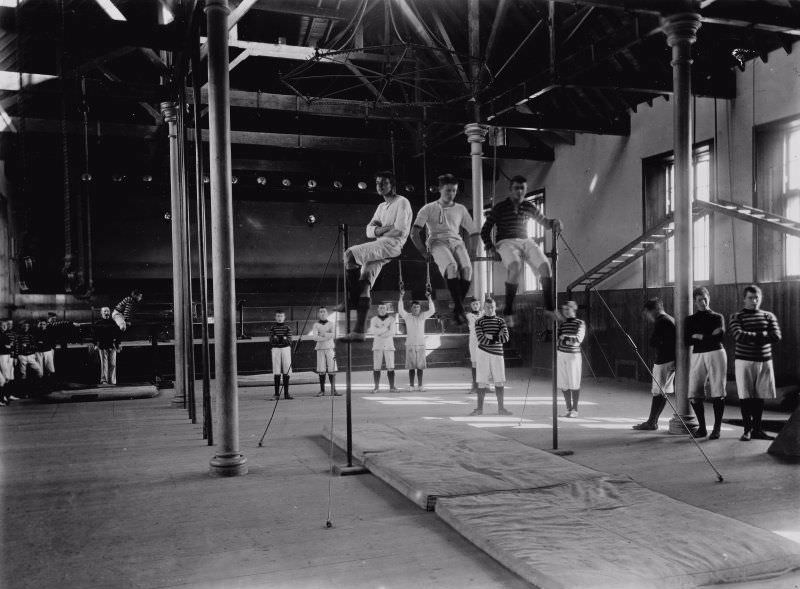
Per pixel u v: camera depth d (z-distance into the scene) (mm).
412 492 5953
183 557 4695
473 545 4777
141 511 5855
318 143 20328
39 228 21016
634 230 16234
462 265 5891
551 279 6195
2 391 13266
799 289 11203
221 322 7277
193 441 9211
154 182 20641
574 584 3818
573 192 18812
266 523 5441
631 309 15719
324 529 5242
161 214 23328
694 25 8977
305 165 22406
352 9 11914
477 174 14695
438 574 4273
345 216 25406
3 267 18812
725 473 6809
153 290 22844
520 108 18844
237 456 7227
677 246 9078
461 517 5133
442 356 20062
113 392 14352
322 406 12344
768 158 12383
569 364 10578
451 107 14750
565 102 17281
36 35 9195
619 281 16469
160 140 19203
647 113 15695
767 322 8391
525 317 20250
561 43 12258
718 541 4527
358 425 9359
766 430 9273
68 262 9773
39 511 5895
